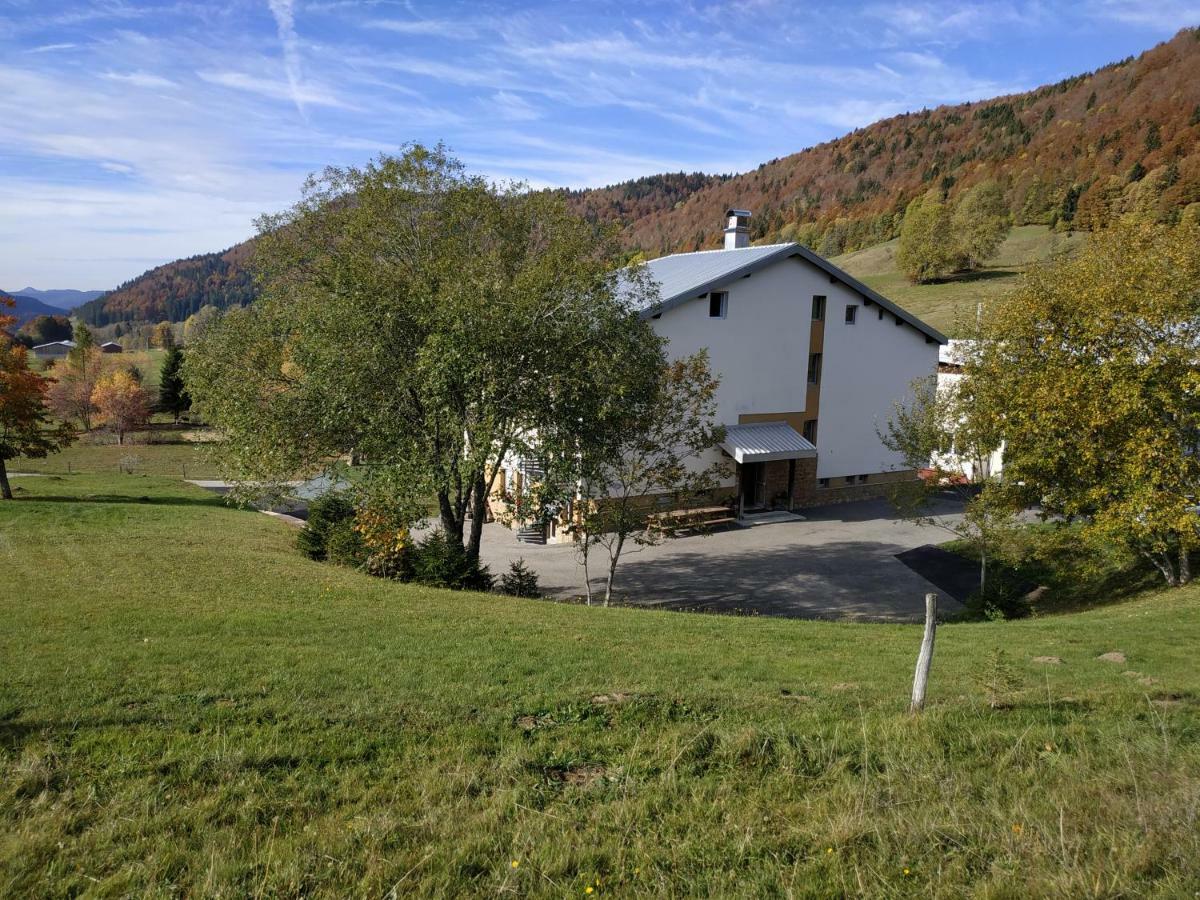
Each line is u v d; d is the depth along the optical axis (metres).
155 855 5.02
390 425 16.86
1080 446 15.91
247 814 5.59
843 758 6.52
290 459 18.16
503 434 16.39
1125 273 15.90
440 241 18.67
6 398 30.30
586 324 16.73
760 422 30.33
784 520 29.91
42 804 5.63
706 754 6.79
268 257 19.16
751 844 5.16
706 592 21.06
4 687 8.13
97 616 11.82
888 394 34.12
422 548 18.69
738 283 28.98
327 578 16.39
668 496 24.33
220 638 10.65
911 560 24.20
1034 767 6.23
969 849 4.93
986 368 18.44
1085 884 4.34
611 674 9.43
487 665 9.61
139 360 100.44
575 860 5.02
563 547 26.69
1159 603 15.63
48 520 23.72
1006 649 11.70
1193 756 6.37
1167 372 15.18
